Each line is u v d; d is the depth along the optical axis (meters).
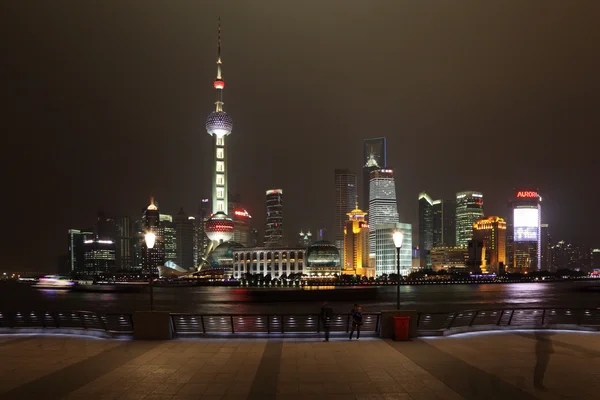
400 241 31.47
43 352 25.30
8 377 20.06
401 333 28.38
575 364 22.02
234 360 23.16
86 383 19.09
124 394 17.59
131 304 179.88
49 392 17.88
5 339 29.50
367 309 138.00
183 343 27.80
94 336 30.45
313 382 19.09
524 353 24.50
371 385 18.61
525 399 16.77
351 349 25.72
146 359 23.48
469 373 20.39
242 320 71.06
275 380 19.42
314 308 147.62
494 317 77.19
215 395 17.44
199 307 158.50
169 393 17.69
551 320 68.38
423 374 20.25
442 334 29.84
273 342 28.06
